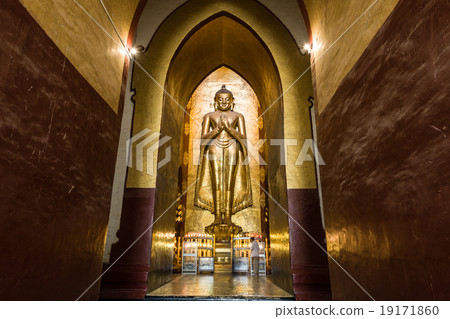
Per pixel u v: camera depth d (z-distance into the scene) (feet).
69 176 10.60
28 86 8.46
